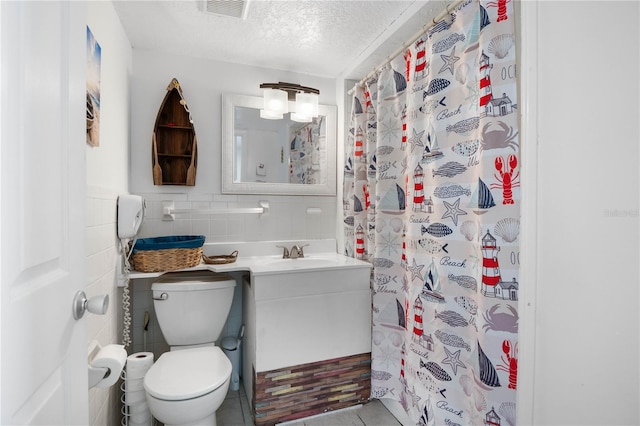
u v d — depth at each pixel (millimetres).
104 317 1382
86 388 749
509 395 1103
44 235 565
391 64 1821
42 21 562
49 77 589
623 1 617
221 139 2150
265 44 1951
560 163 697
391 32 1741
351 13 1645
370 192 2004
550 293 713
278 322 1737
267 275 1718
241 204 2203
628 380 604
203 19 1685
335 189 2406
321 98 2424
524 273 752
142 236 1979
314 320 1812
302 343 1785
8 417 450
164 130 2018
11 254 463
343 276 1877
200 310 1798
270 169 2252
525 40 752
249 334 1902
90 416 1166
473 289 1297
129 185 1916
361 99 2131
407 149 1646
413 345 1603
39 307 541
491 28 1156
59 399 620
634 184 599
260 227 2248
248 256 2182
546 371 718
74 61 700
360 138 2119
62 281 631
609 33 631
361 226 2104
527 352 747
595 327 646
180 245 1753
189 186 2064
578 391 669
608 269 630
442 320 1424
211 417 1455
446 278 1407
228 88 2176
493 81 1147
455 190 1366
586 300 659
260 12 1631
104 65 1391
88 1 1175
